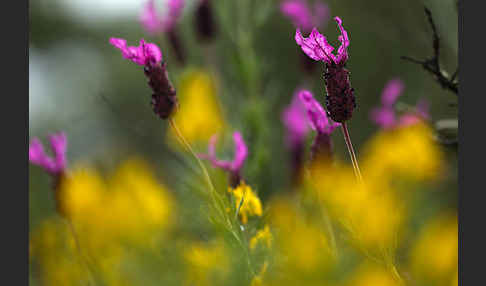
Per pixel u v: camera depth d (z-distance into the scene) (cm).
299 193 70
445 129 71
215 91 78
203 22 81
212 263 61
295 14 77
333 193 59
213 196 59
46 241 68
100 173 69
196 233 65
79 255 64
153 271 63
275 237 60
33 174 77
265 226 62
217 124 76
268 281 59
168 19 82
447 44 76
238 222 60
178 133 60
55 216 71
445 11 76
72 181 66
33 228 69
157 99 60
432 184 67
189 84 77
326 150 60
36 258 68
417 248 60
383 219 58
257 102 77
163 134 72
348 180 60
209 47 82
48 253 68
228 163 64
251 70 78
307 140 70
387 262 57
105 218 66
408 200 62
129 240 65
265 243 60
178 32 83
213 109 76
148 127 68
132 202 66
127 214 66
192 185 63
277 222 62
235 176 64
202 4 81
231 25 80
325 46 58
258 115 75
